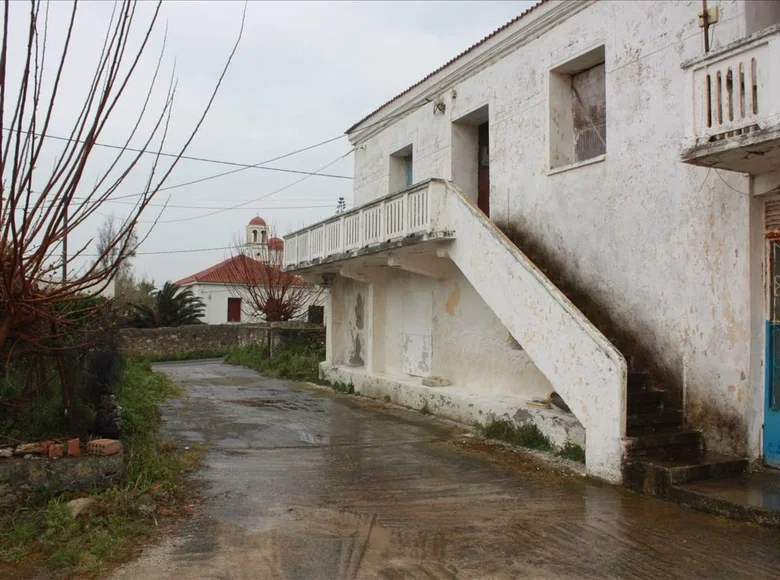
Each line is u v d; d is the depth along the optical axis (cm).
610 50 977
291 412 1327
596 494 714
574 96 1115
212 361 3050
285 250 1906
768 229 752
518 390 1136
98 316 803
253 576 484
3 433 705
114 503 604
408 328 1502
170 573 489
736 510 616
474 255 1065
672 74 873
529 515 639
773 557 526
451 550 543
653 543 559
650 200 898
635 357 910
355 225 1433
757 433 754
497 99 1233
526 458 895
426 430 1121
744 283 759
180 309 3750
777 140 621
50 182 527
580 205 1025
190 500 679
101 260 616
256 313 3734
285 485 748
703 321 809
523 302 935
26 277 580
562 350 847
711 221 802
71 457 643
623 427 753
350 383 1680
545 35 1110
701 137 689
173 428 1112
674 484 682
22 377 741
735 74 659
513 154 1183
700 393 807
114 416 726
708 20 798
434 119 1451
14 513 579
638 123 923
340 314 1908
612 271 960
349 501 686
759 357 757
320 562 514
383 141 1697
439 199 1144
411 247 1223
